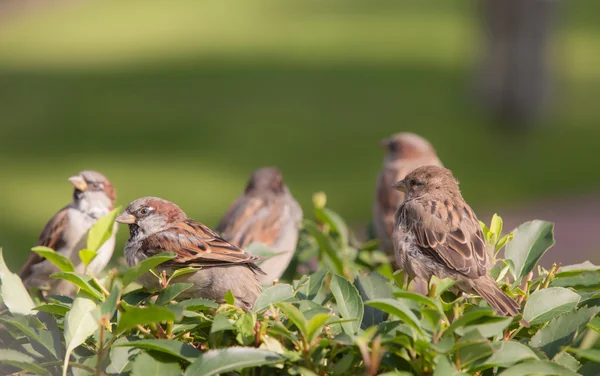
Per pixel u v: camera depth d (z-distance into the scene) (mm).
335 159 19094
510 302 3814
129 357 3439
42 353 3562
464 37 34094
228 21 38750
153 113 23812
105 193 6484
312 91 26438
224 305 3652
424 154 8406
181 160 19062
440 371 3082
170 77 28500
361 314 3492
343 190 16484
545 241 4129
